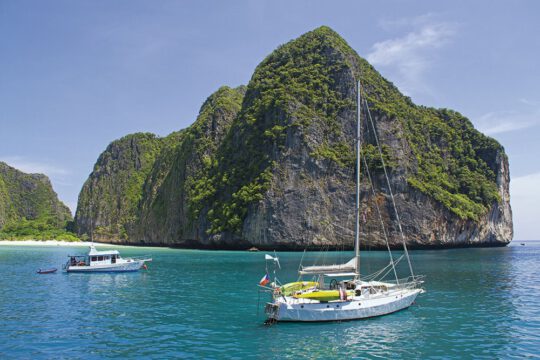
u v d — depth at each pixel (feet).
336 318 89.71
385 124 376.27
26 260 261.44
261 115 390.42
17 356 70.03
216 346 74.79
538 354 70.90
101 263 187.11
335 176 343.46
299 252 318.45
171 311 103.04
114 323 91.20
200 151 461.78
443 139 442.91
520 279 160.04
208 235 366.63
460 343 76.69
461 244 382.22
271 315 88.02
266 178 339.57
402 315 96.73
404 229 338.54
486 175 450.71
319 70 404.57
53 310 105.29
